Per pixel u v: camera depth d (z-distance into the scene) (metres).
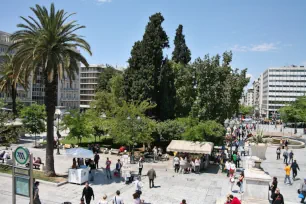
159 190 23.03
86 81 135.88
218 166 32.94
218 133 33.94
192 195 21.89
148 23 45.38
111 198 20.64
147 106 40.59
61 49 24.34
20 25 24.53
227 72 39.56
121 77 51.22
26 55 23.98
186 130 35.28
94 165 27.16
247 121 96.25
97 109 49.41
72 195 21.06
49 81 23.72
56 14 24.48
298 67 169.88
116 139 35.06
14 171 14.39
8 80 52.03
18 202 18.95
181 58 61.19
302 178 28.25
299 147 48.72
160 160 35.72
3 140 32.09
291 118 88.31
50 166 25.33
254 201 18.31
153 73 43.62
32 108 42.88
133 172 29.03
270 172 30.62
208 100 38.47
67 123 40.78
